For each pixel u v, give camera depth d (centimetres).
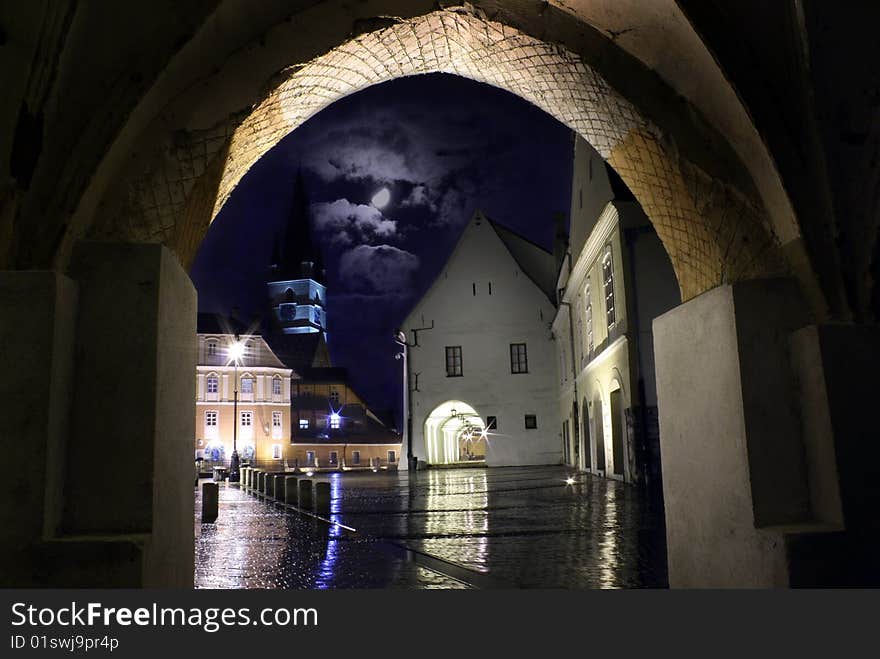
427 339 3884
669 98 445
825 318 365
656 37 415
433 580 643
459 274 3922
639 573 641
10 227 315
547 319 3841
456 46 509
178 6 351
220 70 408
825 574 321
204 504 1434
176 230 414
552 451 3741
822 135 371
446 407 4062
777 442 355
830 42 366
